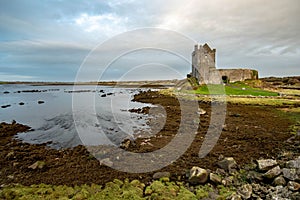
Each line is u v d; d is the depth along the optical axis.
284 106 36.16
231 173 11.55
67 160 13.82
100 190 10.08
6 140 18.50
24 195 9.54
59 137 19.55
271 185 9.77
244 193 9.26
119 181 10.86
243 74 73.94
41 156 14.57
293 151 14.73
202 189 10.09
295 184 8.84
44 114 31.05
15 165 12.98
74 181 10.96
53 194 9.63
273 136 18.69
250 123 23.92
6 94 72.25
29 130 22.02
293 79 99.81
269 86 72.44
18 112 32.88
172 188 10.07
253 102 40.03
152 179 11.19
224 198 9.22
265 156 14.09
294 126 22.28
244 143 16.98
